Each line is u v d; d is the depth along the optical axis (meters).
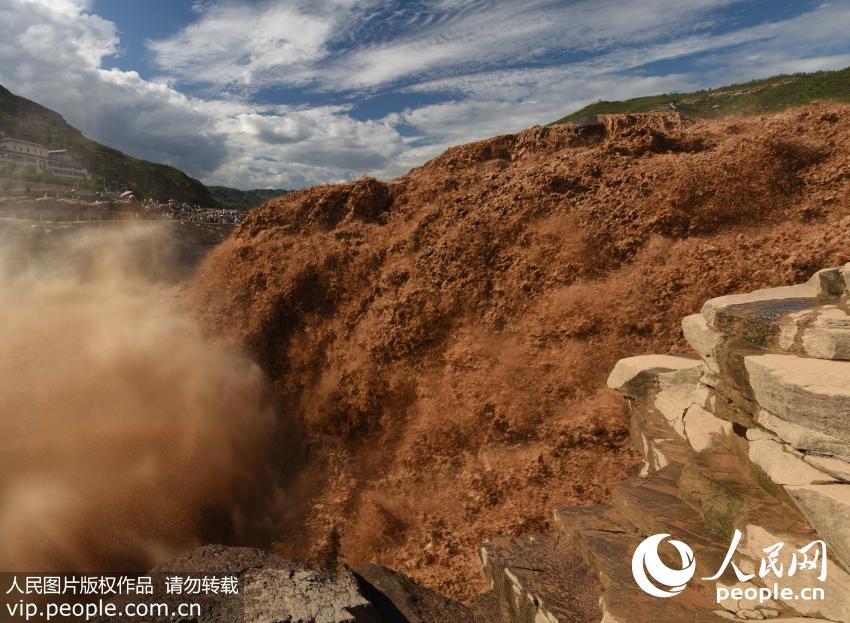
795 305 3.66
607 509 4.39
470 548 5.73
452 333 9.09
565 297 8.47
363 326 9.97
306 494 8.23
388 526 6.94
